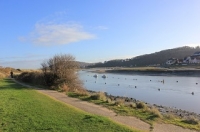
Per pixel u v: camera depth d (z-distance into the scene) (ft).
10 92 76.69
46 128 34.30
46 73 107.76
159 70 407.03
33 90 87.66
